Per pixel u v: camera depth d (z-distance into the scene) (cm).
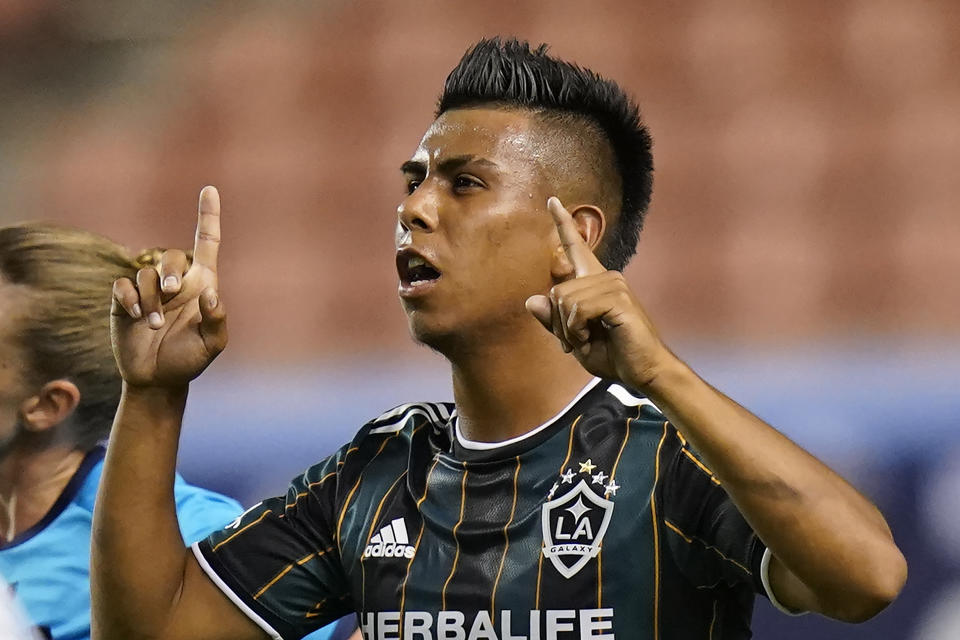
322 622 739
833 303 2311
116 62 2911
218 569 714
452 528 678
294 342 2456
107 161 2764
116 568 680
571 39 2661
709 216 2411
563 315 580
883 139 2444
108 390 912
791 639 1130
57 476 907
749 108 2511
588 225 732
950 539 1114
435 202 695
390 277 2503
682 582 639
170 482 691
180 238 2648
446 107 755
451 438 721
